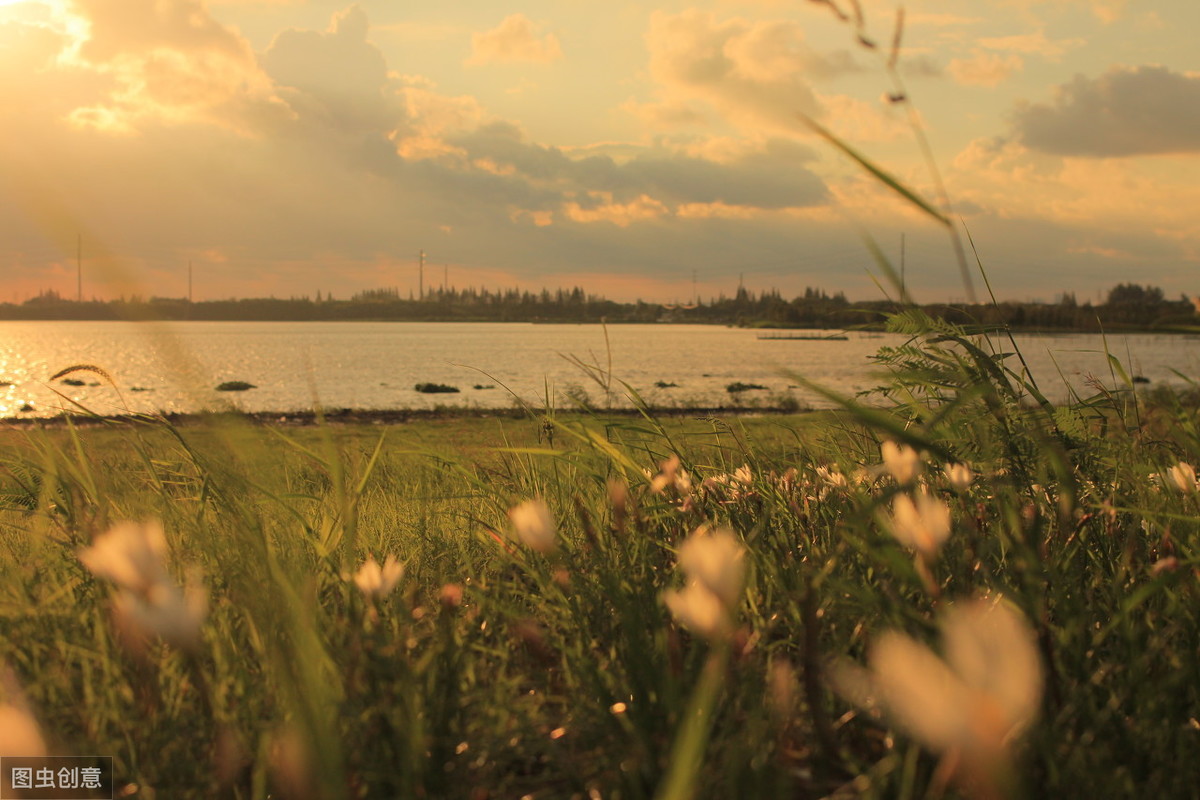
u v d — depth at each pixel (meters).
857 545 1.68
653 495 2.77
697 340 167.88
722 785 1.09
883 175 1.24
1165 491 2.27
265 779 1.19
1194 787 1.16
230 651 1.56
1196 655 1.44
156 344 1.42
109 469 2.95
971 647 0.51
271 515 2.55
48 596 1.86
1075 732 1.32
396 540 2.85
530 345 131.62
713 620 0.97
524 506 1.80
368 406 37.09
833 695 1.42
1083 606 1.64
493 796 1.30
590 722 1.38
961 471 1.85
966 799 1.06
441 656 1.46
